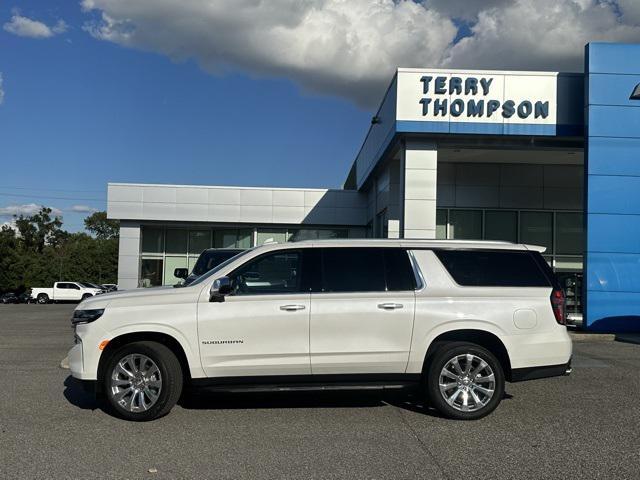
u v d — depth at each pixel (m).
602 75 16.44
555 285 7.13
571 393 8.22
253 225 31.84
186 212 31.11
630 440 6.03
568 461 5.39
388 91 18.66
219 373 6.74
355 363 6.79
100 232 123.62
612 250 16.20
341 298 6.84
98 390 6.78
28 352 12.14
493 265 7.15
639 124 16.33
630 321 16.06
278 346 6.73
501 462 5.36
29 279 71.19
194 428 6.45
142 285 32.25
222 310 6.76
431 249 7.17
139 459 5.43
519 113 16.75
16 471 5.10
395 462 5.36
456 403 6.80
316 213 31.09
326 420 6.80
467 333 6.99
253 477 4.98
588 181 16.34
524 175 22.05
